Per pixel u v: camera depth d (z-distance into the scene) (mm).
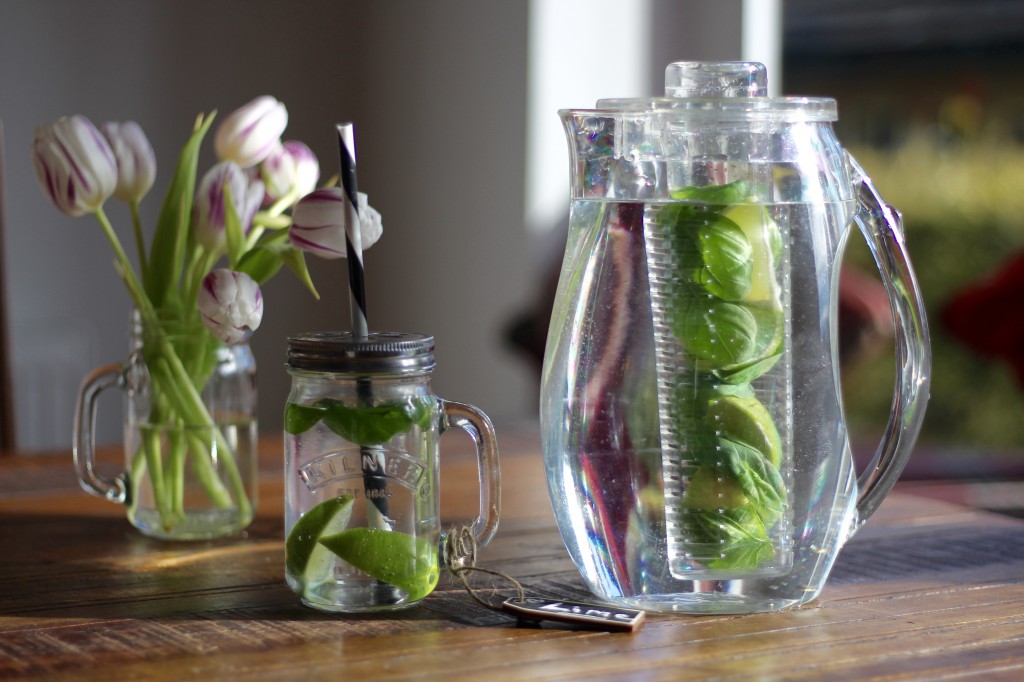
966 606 765
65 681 618
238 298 861
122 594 796
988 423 3066
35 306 3000
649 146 694
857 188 760
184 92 3199
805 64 3127
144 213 3137
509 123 2973
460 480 1190
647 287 691
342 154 756
